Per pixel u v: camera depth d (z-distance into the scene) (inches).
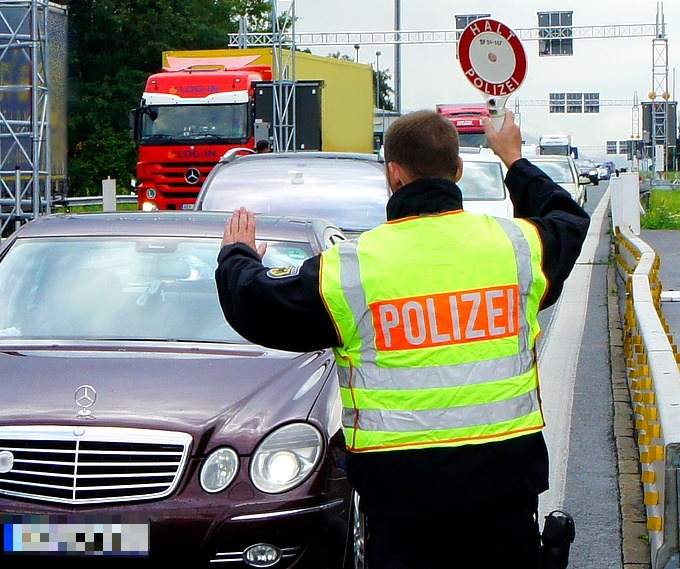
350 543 378.9
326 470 362.3
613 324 1065.5
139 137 1956.2
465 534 245.8
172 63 2153.1
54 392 375.2
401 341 244.8
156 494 354.6
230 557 353.4
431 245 249.0
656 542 395.5
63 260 476.7
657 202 2765.7
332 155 923.4
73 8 3941.9
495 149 280.5
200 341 435.2
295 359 412.2
